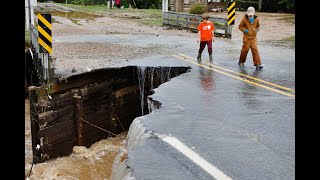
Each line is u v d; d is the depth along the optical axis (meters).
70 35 21.62
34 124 9.66
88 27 26.25
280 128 6.82
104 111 11.73
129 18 33.56
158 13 38.91
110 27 26.70
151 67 12.25
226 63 13.54
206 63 13.38
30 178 9.14
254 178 4.90
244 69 12.52
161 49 16.48
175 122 7.03
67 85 10.36
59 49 16.06
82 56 14.35
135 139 6.66
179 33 23.81
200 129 6.68
